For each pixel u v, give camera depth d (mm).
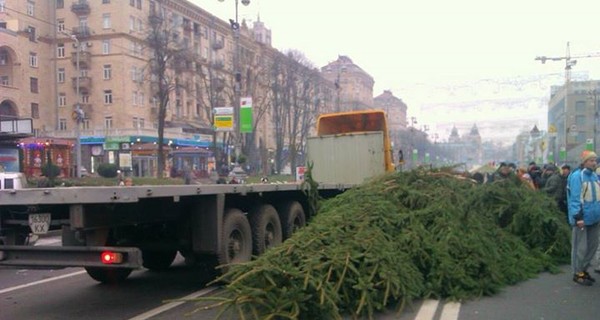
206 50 69562
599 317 6188
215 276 7652
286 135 66250
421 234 7316
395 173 9266
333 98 73188
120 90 59031
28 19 58875
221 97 53875
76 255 5926
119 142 52750
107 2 59219
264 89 59938
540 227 9562
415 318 6156
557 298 7133
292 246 6207
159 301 7211
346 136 17188
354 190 8742
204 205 7324
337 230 6762
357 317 5910
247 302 5324
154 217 6789
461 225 7852
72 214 5695
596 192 7816
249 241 8219
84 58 59188
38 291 8000
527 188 10586
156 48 44281
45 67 60938
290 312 5359
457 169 10812
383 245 6609
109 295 7621
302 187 9852
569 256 9594
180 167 44656
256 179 37594
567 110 60625
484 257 7430
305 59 57438
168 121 64312
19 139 27719
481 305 6750
